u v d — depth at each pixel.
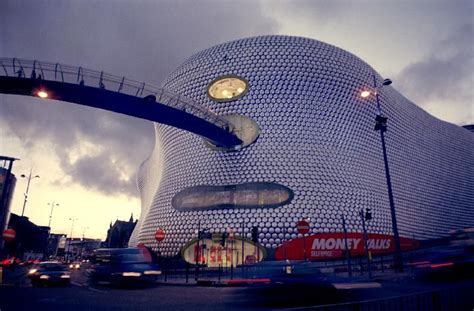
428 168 68.62
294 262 14.95
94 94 35.59
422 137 70.69
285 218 45.12
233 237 41.69
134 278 21.23
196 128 44.81
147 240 51.41
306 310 8.98
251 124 51.81
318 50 57.03
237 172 49.56
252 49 57.12
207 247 46.72
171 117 41.47
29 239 100.25
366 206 49.16
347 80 55.81
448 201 70.31
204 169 51.69
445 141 78.12
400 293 14.12
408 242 54.66
